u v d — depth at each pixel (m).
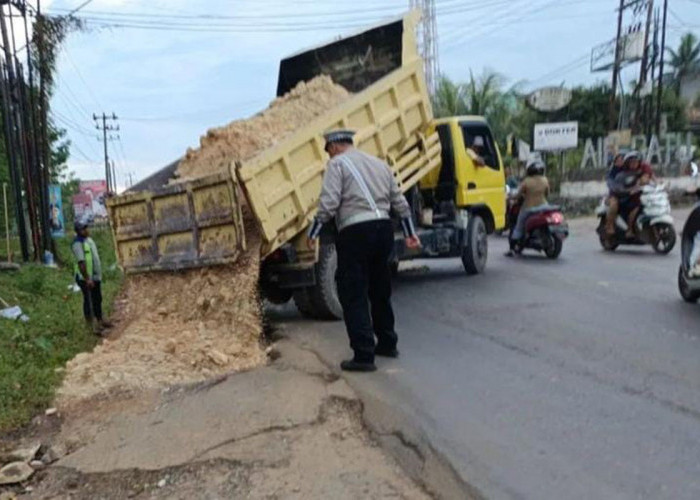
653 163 23.27
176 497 3.46
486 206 10.41
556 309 7.32
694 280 7.18
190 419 4.41
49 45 16.08
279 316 7.61
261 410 4.49
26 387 5.29
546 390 4.68
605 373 5.00
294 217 6.55
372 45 8.77
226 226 6.06
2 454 4.12
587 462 3.57
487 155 10.60
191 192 6.29
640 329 6.25
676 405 4.30
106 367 5.54
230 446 3.98
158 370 5.43
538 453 3.70
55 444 4.23
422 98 8.48
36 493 3.65
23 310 9.24
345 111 7.21
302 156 6.66
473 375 5.07
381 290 5.49
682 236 7.51
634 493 3.23
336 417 4.38
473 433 4.00
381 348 5.61
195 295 6.44
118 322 8.23
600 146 23.58
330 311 7.12
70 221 34.88
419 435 4.00
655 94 32.38
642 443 3.76
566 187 22.45
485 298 8.19
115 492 3.57
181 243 6.49
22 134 15.93
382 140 7.83
